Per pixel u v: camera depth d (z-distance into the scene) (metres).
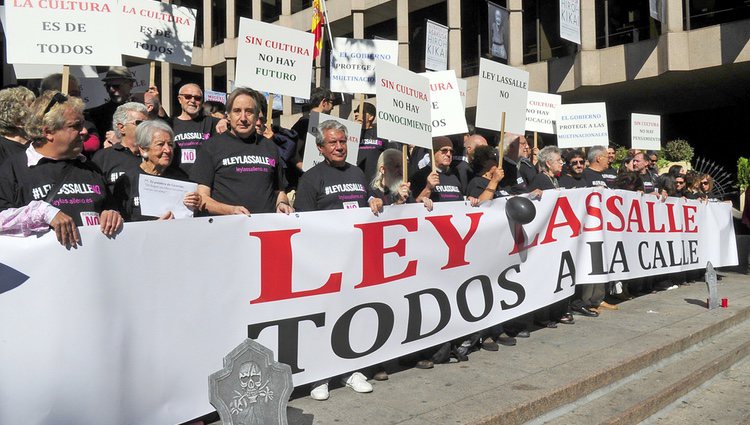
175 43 6.05
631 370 4.84
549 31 19.34
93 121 5.71
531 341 5.46
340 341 4.01
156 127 3.86
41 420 2.75
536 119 8.16
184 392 3.23
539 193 5.69
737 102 19.27
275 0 26.75
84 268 2.88
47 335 2.77
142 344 3.06
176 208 3.48
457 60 20.09
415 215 4.52
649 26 16.91
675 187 8.79
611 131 22.08
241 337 3.49
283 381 2.90
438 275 4.68
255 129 4.20
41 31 4.14
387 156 5.14
